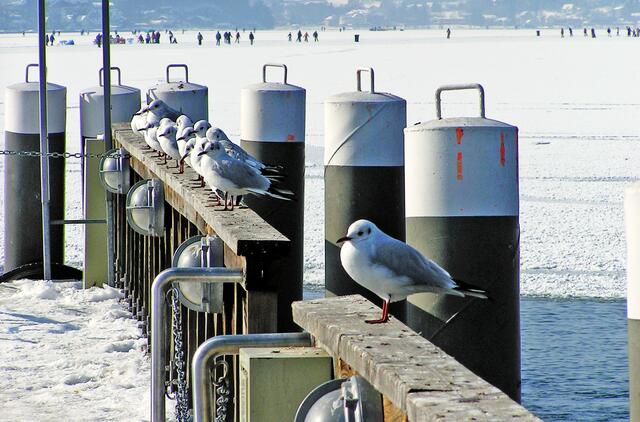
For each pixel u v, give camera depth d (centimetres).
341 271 1170
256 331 735
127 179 1553
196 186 1112
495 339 861
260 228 812
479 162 844
